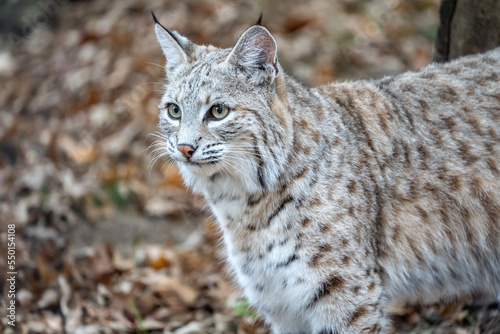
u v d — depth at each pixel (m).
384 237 7.46
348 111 7.57
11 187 12.86
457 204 7.53
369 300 7.18
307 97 7.45
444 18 9.17
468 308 9.06
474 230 7.62
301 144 7.14
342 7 16.66
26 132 14.50
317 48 15.16
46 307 10.19
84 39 16.86
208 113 7.05
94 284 10.53
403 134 7.52
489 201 7.55
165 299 10.25
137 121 14.17
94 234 12.09
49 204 12.40
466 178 7.49
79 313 9.84
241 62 7.02
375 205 7.29
